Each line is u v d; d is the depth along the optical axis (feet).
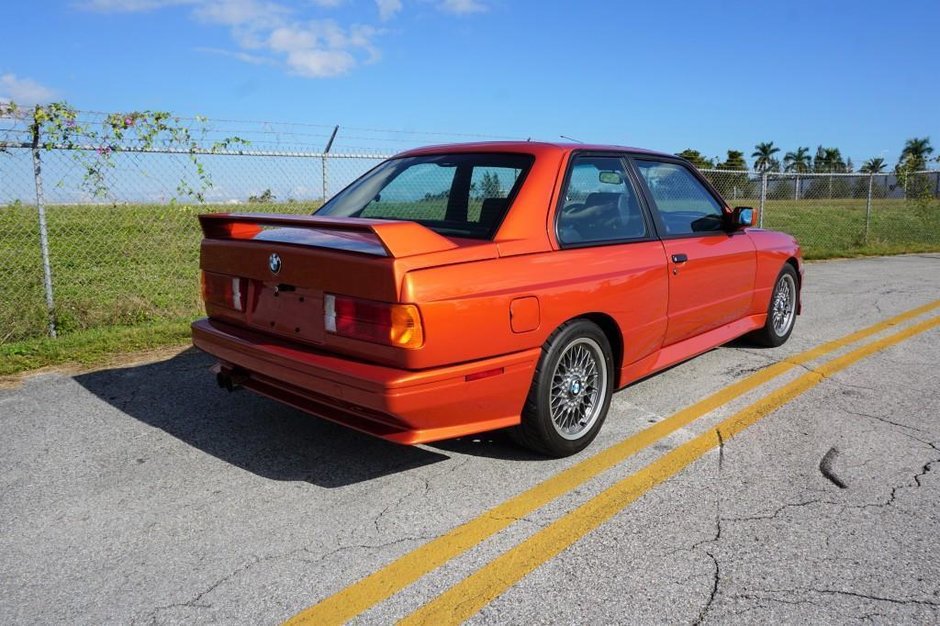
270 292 11.35
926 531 9.61
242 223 12.19
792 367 17.62
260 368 11.16
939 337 20.95
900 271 36.86
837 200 59.11
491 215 11.48
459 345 9.99
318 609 7.87
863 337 20.93
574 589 8.25
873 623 7.64
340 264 10.07
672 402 14.94
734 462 11.89
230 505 10.32
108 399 14.99
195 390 15.58
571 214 12.26
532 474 11.41
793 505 10.35
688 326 15.14
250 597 8.09
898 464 11.84
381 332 9.67
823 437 13.01
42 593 8.18
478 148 13.07
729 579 8.45
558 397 11.84
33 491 10.73
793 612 7.82
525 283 10.83
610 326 12.76
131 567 8.71
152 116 20.94
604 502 10.42
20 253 32.60
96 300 23.20
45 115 19.01
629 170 14.08
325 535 9.48
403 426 9.92
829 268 38.22
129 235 35.01
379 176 14.02
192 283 28.53
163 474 11.35
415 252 9.75
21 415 14.01
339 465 11.74
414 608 7.89
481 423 10.71
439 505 10.34
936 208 70.23
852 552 9.06
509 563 8.79
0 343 18.85
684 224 15.25
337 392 9.99
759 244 17.83
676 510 10.19
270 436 12.98
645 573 8.57
